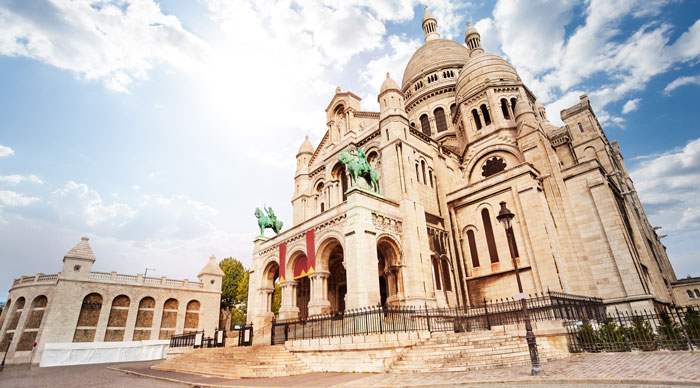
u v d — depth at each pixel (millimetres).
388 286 29703
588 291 28359
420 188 34219
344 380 15883
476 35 57500
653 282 31922
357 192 27516
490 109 40500
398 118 34500
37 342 42188
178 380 19953
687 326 17641
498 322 27172
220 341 33188
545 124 47125
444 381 13609
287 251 33656
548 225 29359
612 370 12844
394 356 18344
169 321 51844
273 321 25500
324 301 28656
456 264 33531
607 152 40094
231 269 68938
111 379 22719
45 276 47375
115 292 48438
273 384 15922
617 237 27953
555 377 12367
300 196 43906
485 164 39875
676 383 10102
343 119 42000
